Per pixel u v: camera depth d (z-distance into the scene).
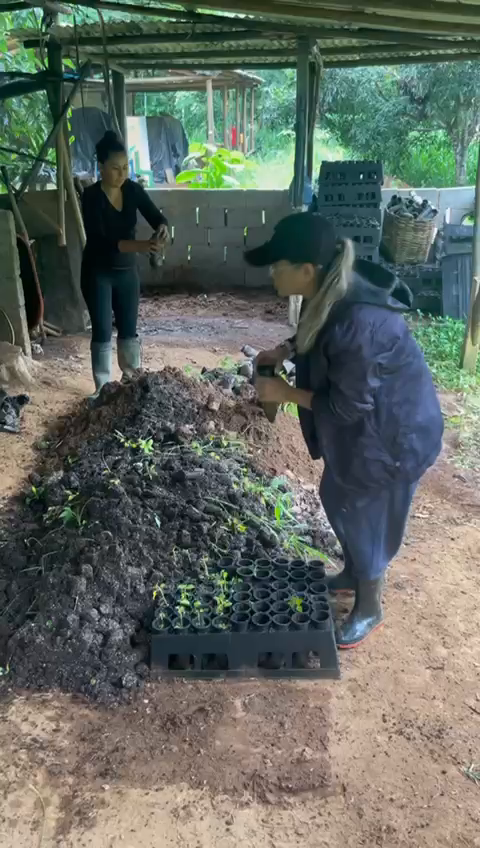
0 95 8.04
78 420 5.34
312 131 9.86
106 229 5.48
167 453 4.33
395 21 5.20
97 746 2.74
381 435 2.90
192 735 2.79
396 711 2.93
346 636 3.28
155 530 3.67
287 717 2.89
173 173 17.47
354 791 2.56
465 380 6.79
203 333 8.91
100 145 5.20
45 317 8.49
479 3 4.17
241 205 10.97
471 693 3.03
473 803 2.52
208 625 3.15
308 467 4.93
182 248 11.33
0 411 5.67
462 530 4.35
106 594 3.34
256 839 2.37
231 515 3.91
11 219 6.63
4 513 4.27
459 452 5.39
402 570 3.91
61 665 3.10
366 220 8.90
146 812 2.47
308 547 3.95
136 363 6.21
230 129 19.44
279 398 2.99
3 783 2.58
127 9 7.33
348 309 2.66
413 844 2.36
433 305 9.64
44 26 8.46
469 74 14.34
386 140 16.06
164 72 16.52
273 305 10.38
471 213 10.60
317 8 5.13
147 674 3.10
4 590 3.48
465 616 3.53
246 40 8.46
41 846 2.35
